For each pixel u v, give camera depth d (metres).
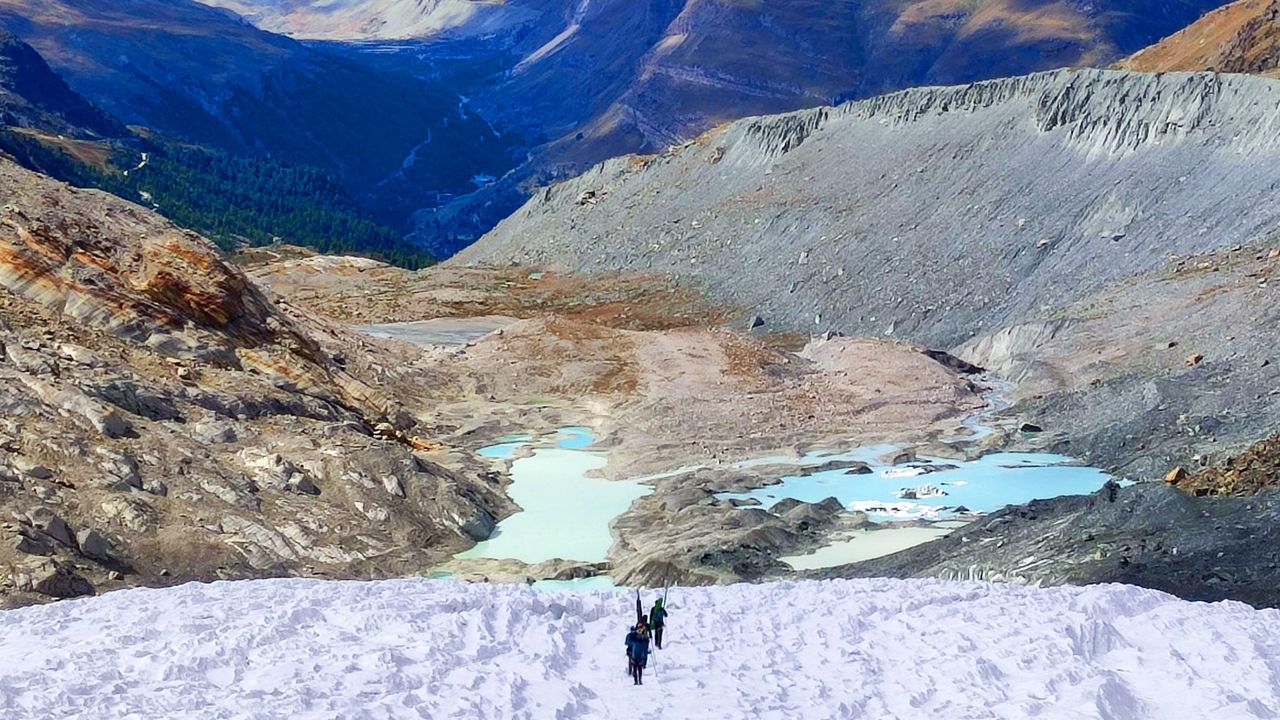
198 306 84.94
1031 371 101.38
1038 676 28.50
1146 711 26.59
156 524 58.81
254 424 72.88
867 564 58.22
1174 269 112.06
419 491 68.31
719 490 75.94
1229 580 44.22
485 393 101.94
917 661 30.45
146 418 68.19
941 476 78.06
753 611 36.41
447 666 30.06
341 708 26.72
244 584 41.75
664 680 29.95
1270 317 91.69
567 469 82.50
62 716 25.81
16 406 62.88
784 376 104.50
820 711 27.28
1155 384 86.25
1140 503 53.22
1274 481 52.38
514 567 61.75
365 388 90.50
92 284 80.12
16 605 50.56
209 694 27.62
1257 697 26.75
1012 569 50.75
